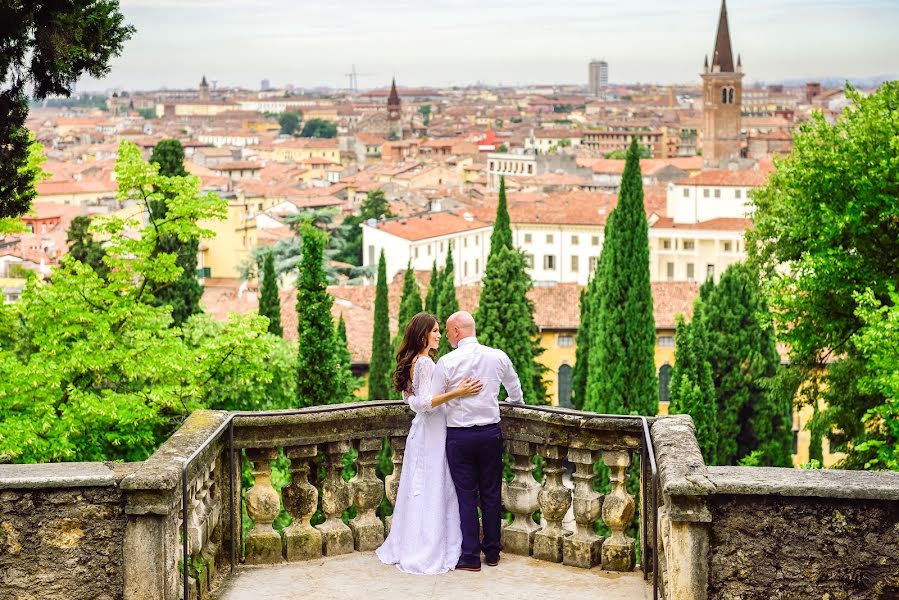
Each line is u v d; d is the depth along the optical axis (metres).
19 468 8.11
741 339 64.25
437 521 9.86
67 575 7.96
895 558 7.71
